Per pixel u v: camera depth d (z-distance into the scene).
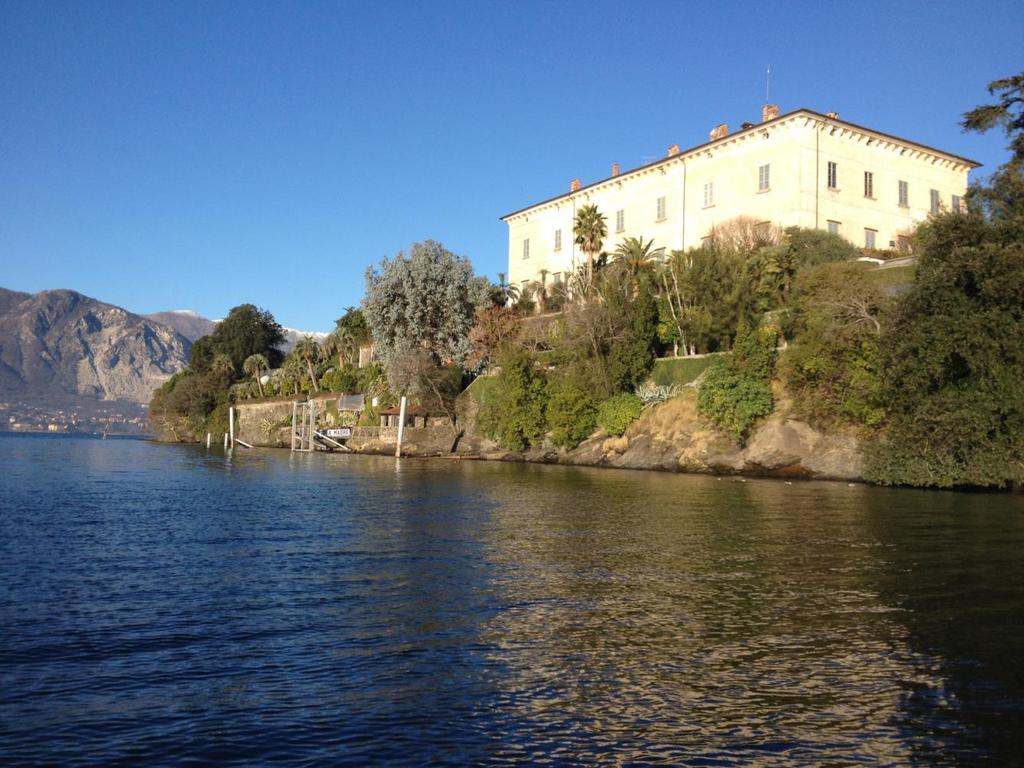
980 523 23.53
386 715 8.20
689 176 65.69
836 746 7.49
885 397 40.50
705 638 10.98
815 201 57.41
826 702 8.58
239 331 143.12
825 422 44.75
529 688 9.00
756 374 48.56
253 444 115.19
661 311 60.47
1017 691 8.91
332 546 19.22
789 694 8.81
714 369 50.75
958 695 8.78
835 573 15.61
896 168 61.72
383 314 81.00
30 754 7.28
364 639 10.96
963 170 65.50
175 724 7.98
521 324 74.38
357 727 7.90
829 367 43.66
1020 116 40.22
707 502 30.03
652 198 69.38
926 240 39.91
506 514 26.05
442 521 24.20
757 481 42.47
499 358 68.69
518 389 65.69
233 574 15.66
